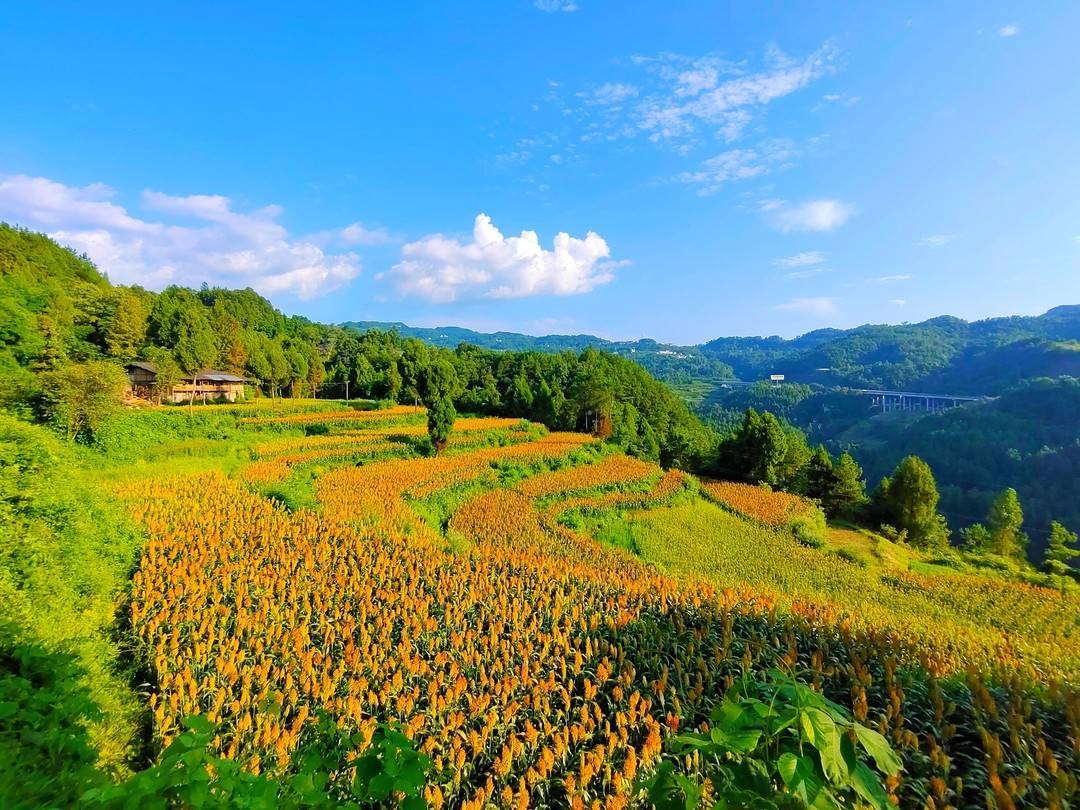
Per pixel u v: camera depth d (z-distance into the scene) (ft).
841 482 169.99
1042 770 23.98
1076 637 66.95
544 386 229.25
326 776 10.54
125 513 54.90
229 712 30.01
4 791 13.58
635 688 34.19
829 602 65.46
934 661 36.42
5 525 34.04
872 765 23.56
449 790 24.99
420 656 36.40
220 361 218.38
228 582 44.06
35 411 85.10
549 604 47.93
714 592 53.42
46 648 24.95
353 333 438.40
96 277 255.50
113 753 23.02
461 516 89.35
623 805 23.26
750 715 7.23
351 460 118.62
